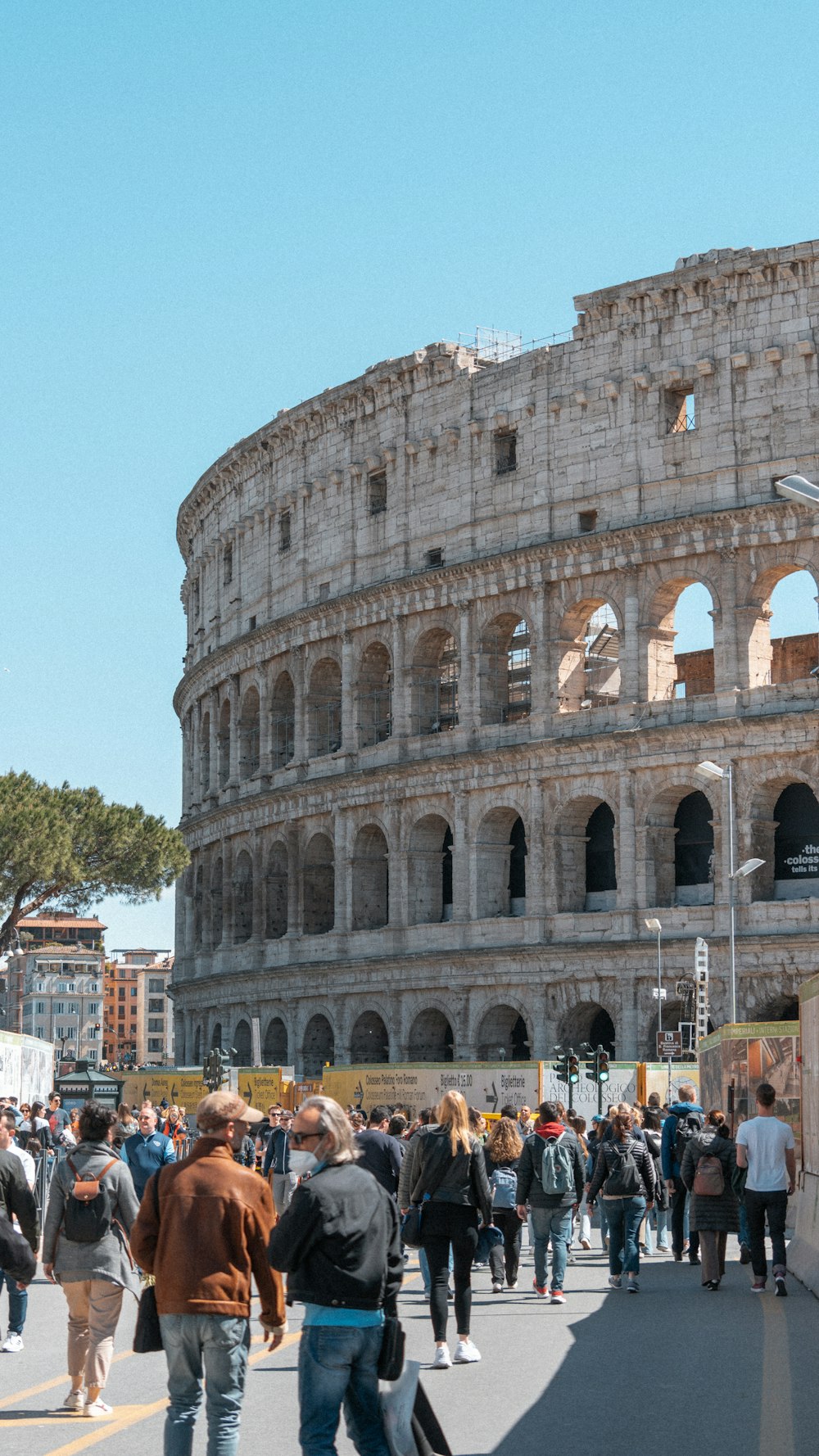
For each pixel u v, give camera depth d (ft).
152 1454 73.61
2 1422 82.23
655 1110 169.68
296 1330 117.29
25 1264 97.50
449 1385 90.68
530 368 356.18
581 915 334.85
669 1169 150.71
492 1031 352.90
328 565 403.95
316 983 388.98
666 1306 120.06
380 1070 291.99
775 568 317.63
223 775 459.32
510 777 347.77
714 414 327.06
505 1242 138.62
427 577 367.86
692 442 329.31
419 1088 285.23
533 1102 271.08
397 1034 367.86
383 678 395.75
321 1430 59.21
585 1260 161.38
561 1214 124.88
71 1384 90.02
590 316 345.51
